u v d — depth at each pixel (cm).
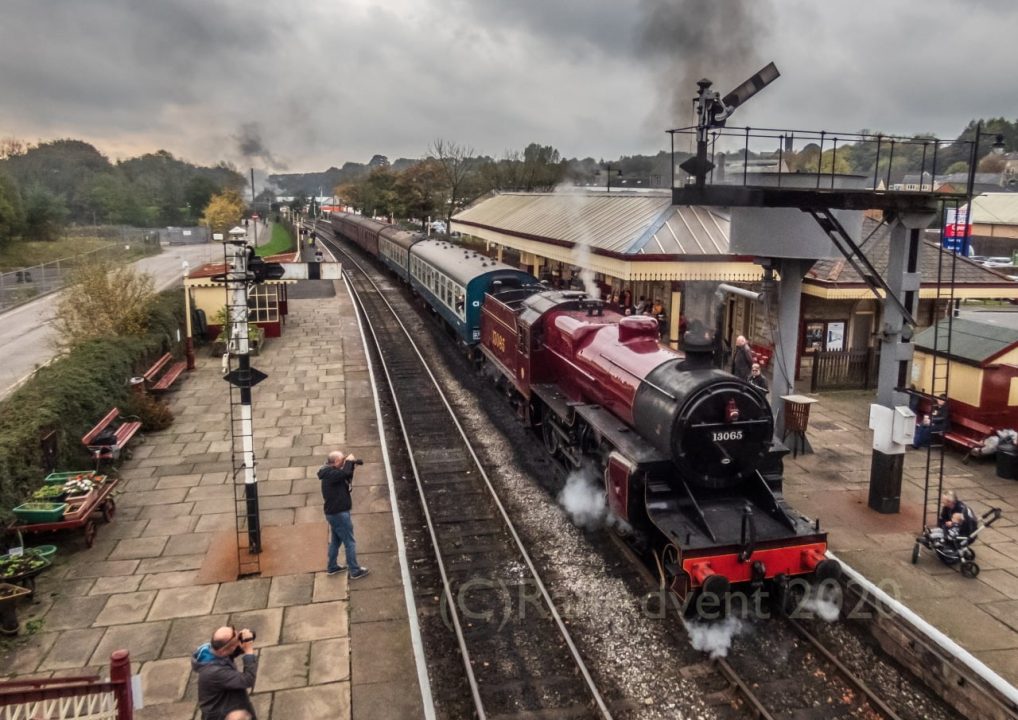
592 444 1190
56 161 9694
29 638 810
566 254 2372
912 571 928
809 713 727
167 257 4925
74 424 1227
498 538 1088
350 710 711
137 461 1330
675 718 720
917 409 1438
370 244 4944
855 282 1692
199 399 1722
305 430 1504
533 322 1445
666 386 958
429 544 1068
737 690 755
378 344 2391
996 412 1290
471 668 771
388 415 1653
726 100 1012
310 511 1133
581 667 771
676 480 952
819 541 874
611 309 1519
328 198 15538
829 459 1312
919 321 1867
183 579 934
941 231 1111
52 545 991
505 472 1325
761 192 1052
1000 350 1278
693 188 1051
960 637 791
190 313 2128
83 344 1548
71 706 675
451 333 2494
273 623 845
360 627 842
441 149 6594
